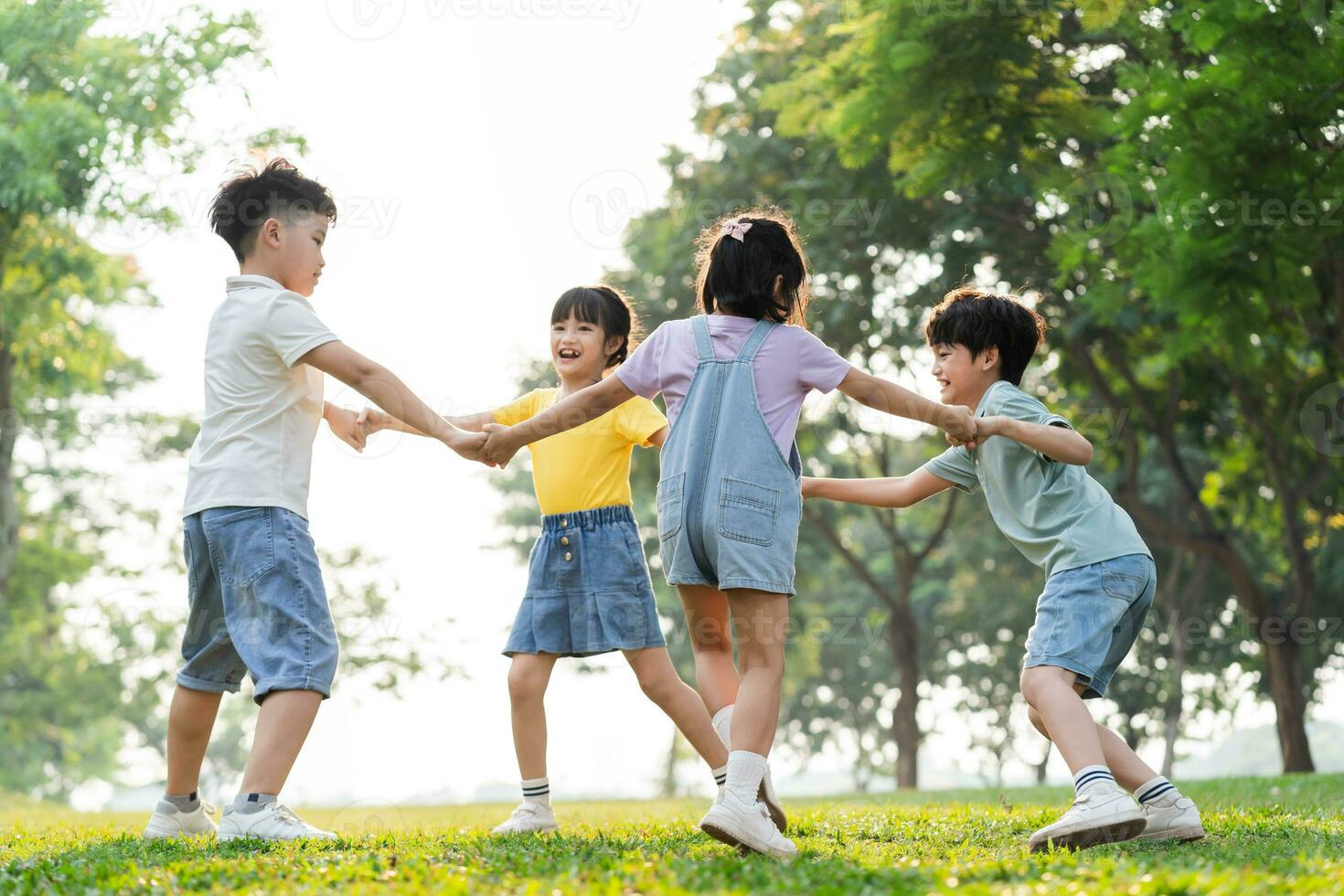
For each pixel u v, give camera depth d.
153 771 38.84
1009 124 10.01
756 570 3.64
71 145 13.41
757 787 3.58
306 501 4.22
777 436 3.75
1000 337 4.29
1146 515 14.89
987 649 26.06
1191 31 8.19
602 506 4.72
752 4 15.06
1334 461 14.62
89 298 17.58
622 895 2.75
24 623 27.73
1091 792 3.66
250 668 4.03
